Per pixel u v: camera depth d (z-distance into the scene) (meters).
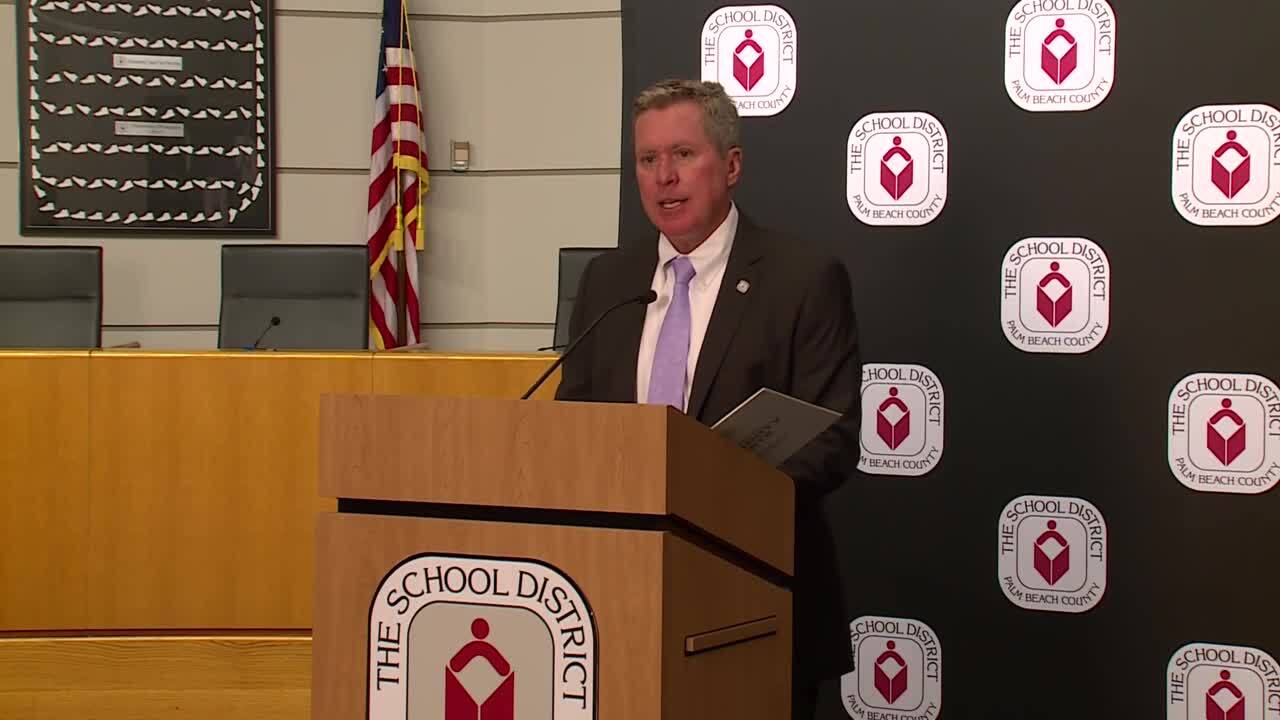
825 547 2.00
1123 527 2.69
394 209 4.69
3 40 4.77
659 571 1.24
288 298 3.86
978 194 2.75
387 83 4.67
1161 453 2.68
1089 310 2.71
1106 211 2.70
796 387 1.96
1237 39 2.64
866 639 2.81
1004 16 2.74
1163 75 2.68
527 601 1.28
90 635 2.68
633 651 1.24
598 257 2.21
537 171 4.78
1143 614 2.69
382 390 2.69
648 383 2.02
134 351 2.70
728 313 1.99
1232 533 2.65
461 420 1.32
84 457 2.68
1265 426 2.63
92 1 4.76
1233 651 2.65
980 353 2.75
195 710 2.66
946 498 2.77
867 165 2.79
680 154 1.99
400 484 1.33
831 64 2.81
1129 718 2.69
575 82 4.75
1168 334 2.68
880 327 2.79
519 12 4.77
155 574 2.68
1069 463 2.72
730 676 1.42
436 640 1.31
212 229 4.79
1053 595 2.73
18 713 2.66
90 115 4.77
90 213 4.78
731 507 1.44
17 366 2.68
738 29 2.84
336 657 1.34
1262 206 2.64
